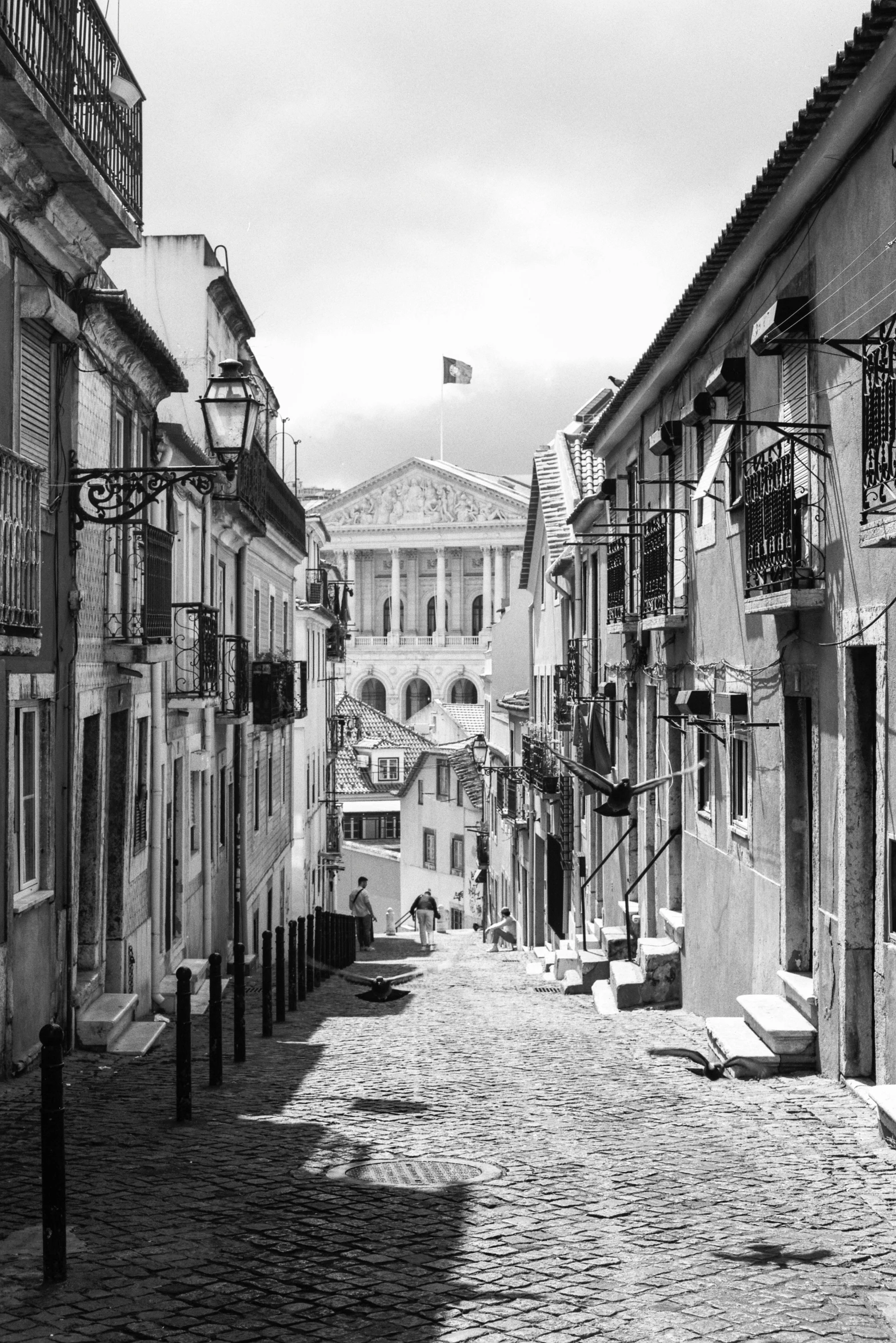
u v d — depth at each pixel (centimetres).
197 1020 1544
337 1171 760
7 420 1012
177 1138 848
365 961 3042
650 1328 507
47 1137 568
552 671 3059
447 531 10875
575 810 2564
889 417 775
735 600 1302
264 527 2383
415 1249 607
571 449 3083
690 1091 1028
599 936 2081
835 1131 852
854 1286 557
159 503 1619
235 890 2325
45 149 965
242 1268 580
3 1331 510
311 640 4225
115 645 1372
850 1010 964
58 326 1089
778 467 1072
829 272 991
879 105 861
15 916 1063
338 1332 507
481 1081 1092
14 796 1059
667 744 1688
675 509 1605
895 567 855
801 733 1132
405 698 11031
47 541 1137
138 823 1563
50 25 975
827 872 1012
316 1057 1233
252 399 1147
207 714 2061
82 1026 1233
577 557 2589
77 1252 601
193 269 2175
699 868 1520
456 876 5672
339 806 5369
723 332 1349
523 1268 580
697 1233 632
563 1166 773
